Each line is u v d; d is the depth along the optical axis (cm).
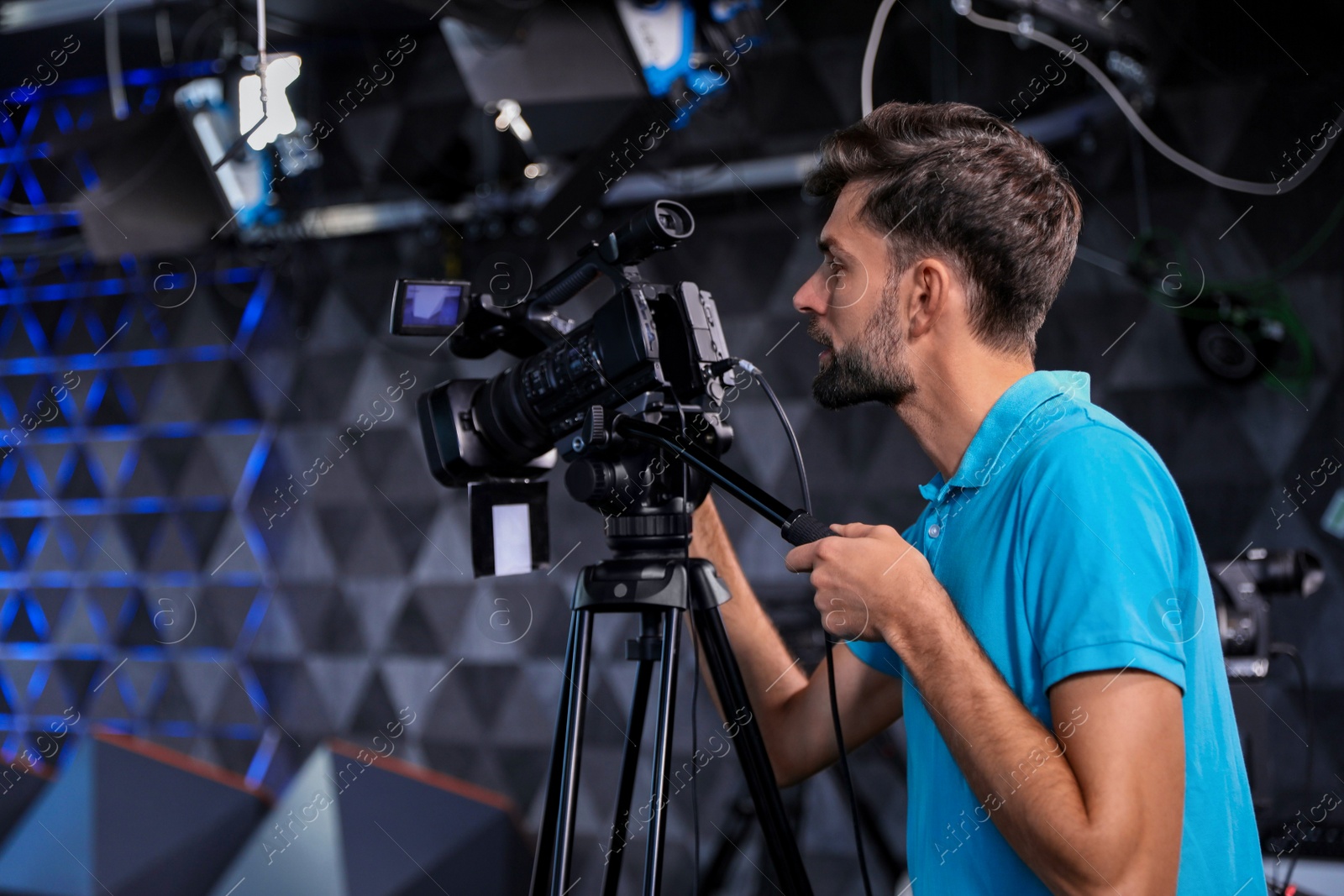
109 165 337
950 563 91
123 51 360
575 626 104
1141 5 299
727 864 287
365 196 384
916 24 336
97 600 433
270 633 415
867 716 112
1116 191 331
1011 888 84
